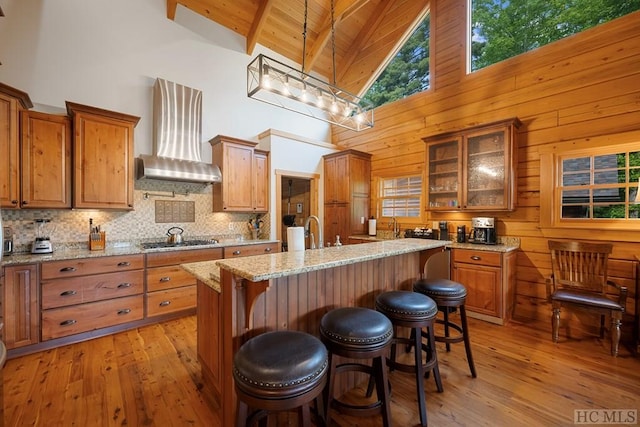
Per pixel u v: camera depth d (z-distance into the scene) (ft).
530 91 11.13
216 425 5.48
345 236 16.33
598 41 9.64
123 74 11.52
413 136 15.21
